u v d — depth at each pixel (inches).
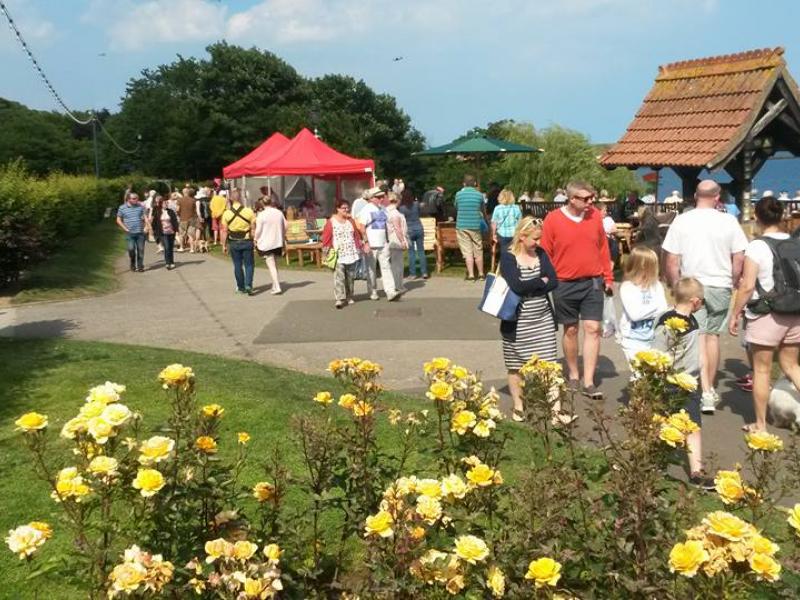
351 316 448.8
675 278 274.4
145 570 89.5
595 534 111.6
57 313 474.0
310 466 130.4
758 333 237.0
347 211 476.7
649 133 507.2
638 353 124.8
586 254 273.1
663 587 95.3
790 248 232.7
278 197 1056.2
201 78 2970.0
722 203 444.1
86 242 901.2
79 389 270.5
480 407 134.6
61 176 1104.2
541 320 247.3
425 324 420.8
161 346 375.6
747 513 155.9
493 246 630.5
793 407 240.1
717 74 495.5
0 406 251.4
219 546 98.2
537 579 92.4
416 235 623.8
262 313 465.7
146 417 236.1
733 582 87.2
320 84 3095.5
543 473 123.7
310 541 137.0
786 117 465.7
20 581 139.6
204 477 117.5
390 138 3073.3
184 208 900.6
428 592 100.4
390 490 107.3
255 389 268.7
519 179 1470.2
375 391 144.4
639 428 114.6
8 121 3021.7
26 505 172.4
